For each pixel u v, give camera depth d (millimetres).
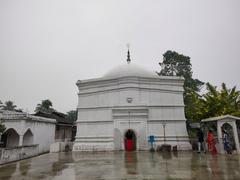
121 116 25578
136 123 25297
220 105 23891
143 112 25406
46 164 14719
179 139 25141
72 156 19547
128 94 26016
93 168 12070
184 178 8852
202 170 10586
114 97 26453
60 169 12180
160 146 23906
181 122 25812
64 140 35438
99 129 26062
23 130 24938
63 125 36781
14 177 10156
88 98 27609
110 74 29609
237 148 18734
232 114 22938
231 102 24875
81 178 9391
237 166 11672
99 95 27156
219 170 10500
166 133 25297
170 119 25734
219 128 19312
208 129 23438
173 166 12055
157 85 26766
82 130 26656
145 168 11562
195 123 28094
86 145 25672
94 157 18094
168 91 26703
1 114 26094
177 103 26438
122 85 26359
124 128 25297
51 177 9852
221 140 19047
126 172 10516
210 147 19672
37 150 23453
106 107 26406
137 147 24625
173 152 21656
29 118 26031
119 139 25094
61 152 24391
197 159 15047
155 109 25922
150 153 20844
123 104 25859
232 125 19141
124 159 16047
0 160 15359
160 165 12555
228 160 14188
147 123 25359
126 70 29203
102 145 25203
